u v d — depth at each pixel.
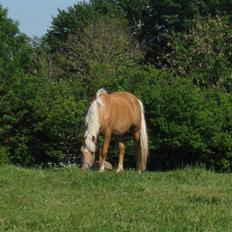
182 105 21.73
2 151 24.00
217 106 22.91
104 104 14.82
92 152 14.52
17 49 28.39
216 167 22.33
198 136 21.66
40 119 24.50
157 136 22.06
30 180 12.47
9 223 8.70
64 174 12.84
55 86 25.19
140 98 22.05
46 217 8.98
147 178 12.85
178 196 10.93
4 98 24.86
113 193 11.12
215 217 9.15
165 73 23.89
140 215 9.23
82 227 8.39
